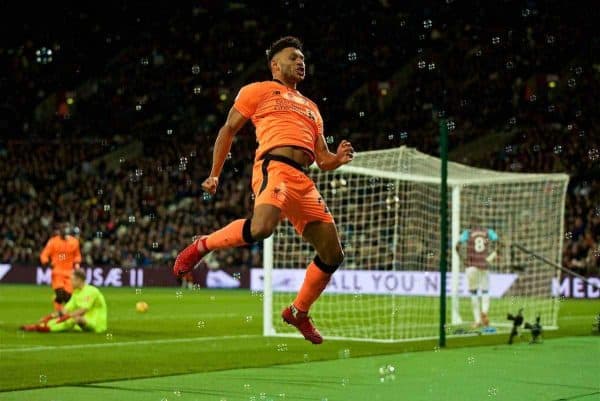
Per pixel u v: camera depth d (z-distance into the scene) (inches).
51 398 350.0
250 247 1788.9
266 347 588.7
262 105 287.6
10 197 2134.6
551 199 910.4
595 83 1945.1
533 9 2064.5
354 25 2249.0
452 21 2166.6
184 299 1314.0
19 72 2418.8
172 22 2432.3
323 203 288.8
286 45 297.4
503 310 1044.5
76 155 2260.1
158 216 1999.3
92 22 2417.6
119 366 470.6
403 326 824.9
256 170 284.8
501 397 360.8
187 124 2321.6
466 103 2032.5
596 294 1425.9
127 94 2385.6
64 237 856.9
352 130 2122.3
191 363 488.4
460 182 824.9
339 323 871.7
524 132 1905.8
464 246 783.7
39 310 1026.1
